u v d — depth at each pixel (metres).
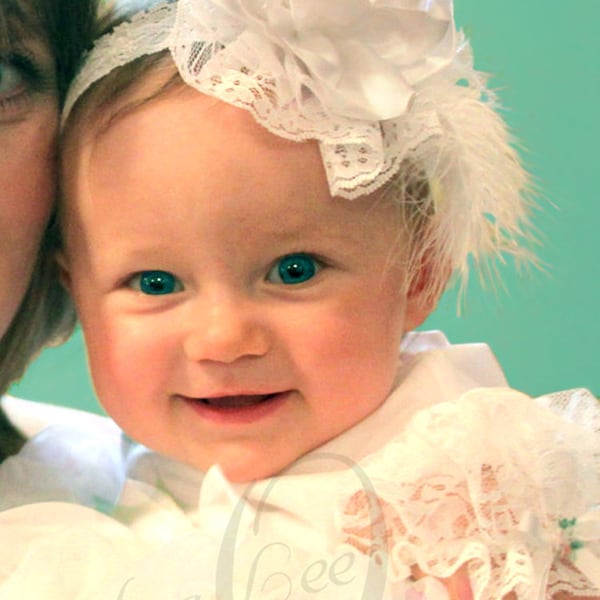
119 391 0.99
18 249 0.97
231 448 0.98
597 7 1.64
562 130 1.64
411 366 1.05
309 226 0.93
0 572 0.90
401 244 0.99
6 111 0.94
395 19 0.91
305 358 0.95
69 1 1.01
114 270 0.96
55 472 1.06
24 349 1.10
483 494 0.86
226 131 0.91
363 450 0.99
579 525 0.88
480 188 1.00
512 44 1.64
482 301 1.54
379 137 0.91
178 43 0.93
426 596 0.85
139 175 0.93
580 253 1.67
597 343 1.69
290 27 0.90
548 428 0.91
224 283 0.93
